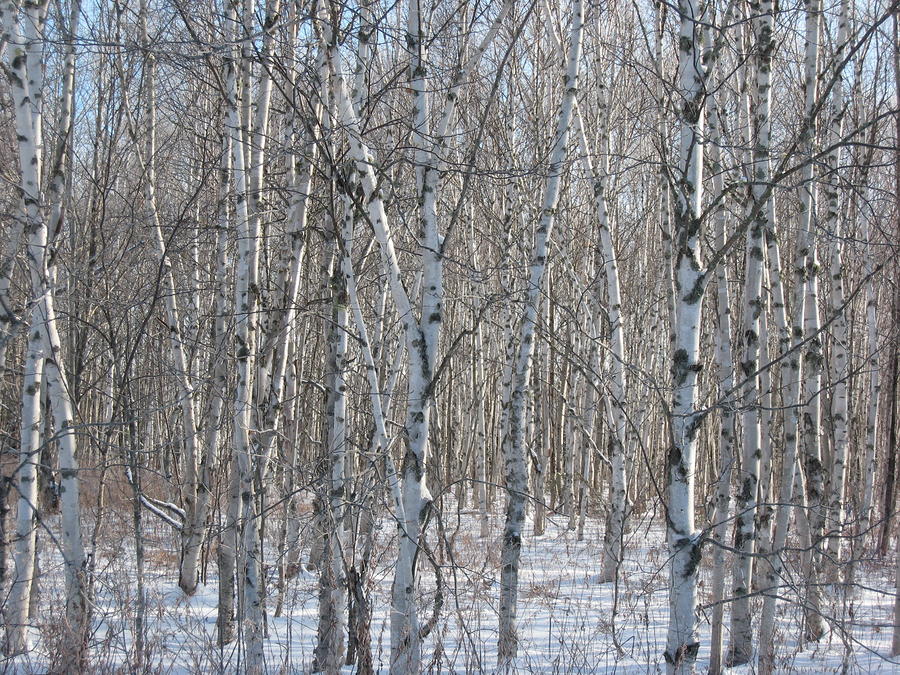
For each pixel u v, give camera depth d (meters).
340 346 6.21
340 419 6.05
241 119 6.71
